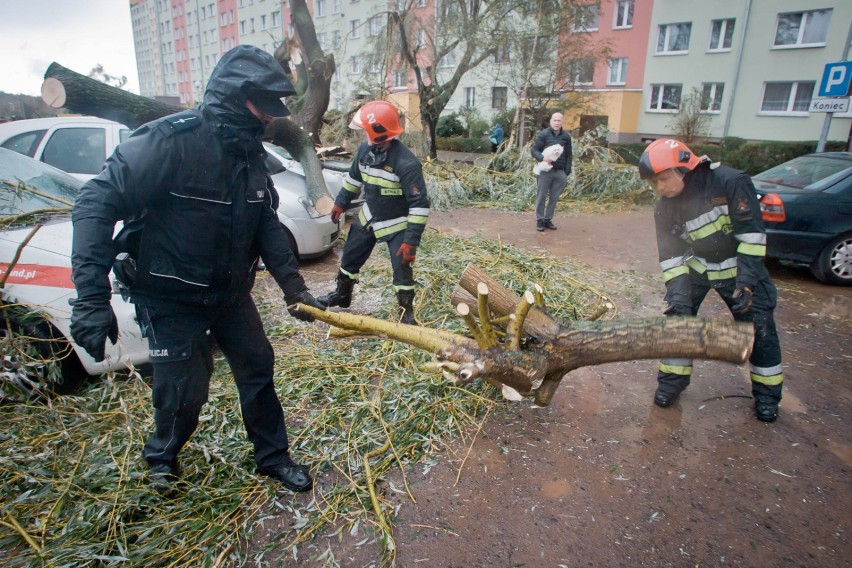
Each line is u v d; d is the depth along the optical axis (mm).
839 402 3363
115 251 1904
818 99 8422
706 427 3100
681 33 23297
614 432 3041
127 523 2260
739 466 2760
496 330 2691
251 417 2443
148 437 2736
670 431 3055
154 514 2326
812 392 3482
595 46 18766
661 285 5535
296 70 9000
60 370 3002
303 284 2410
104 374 3193
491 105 26609
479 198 10828
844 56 10969
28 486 2447
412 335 2465
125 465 2500
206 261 2064
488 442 2936
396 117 3820
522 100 16266
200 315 2180
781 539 2299
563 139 7863
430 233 7020
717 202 2844
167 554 2119
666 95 24438
